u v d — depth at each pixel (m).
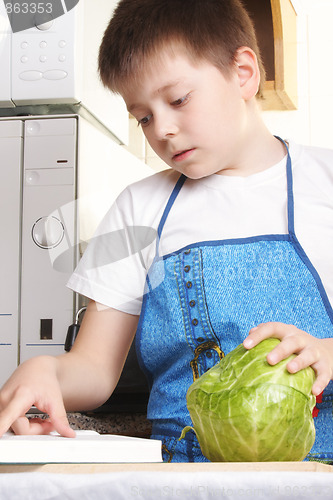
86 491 0.44
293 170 0.98
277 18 1.96
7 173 1.43
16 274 1.40
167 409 0.89
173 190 1.02
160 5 0.88
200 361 0.88
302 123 2.29
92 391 0.91
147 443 0.55
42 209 1.41
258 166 0.98
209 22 0.88
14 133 1.44
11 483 0.44
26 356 1.38
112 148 1.65
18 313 1.39
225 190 0.98
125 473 0.44
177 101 0.85
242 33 0.94
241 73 0.93
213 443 0.60
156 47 0.85
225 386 0.60
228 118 0.89
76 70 1.48
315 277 0.87
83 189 1.43
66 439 0.52
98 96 1.62
